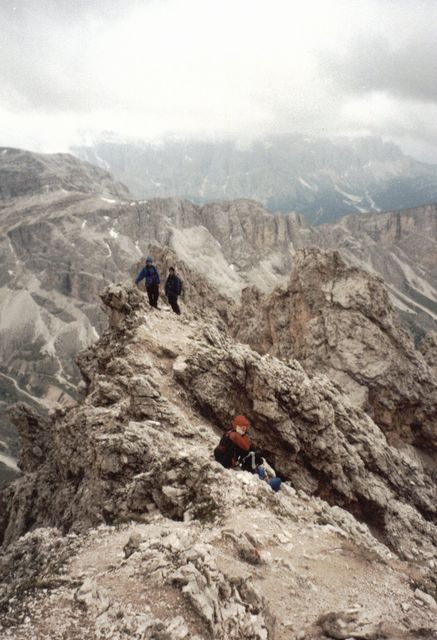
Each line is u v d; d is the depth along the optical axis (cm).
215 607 970
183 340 3825
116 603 980
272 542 1385
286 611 1064
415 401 7519
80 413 3127
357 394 7406
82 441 2875
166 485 1727
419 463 7212
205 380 3325
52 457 3541
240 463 1875
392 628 1040
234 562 1182
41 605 995
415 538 3250
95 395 3328
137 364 3397
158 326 4019
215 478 1708
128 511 1762
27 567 1332
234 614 971
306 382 3491
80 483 2656
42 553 1379
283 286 10231
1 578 1362
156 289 4366
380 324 8250
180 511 1636
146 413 2777
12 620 945
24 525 3161
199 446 2420
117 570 1122
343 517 1975
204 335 3978
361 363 7744
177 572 1053
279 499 1689
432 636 1043
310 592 1160
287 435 3228
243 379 3369
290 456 3294
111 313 4594
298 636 980
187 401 3228
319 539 1482
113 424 2817
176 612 959
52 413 4634
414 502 3919
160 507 1700
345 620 1038
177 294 4391
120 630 898
